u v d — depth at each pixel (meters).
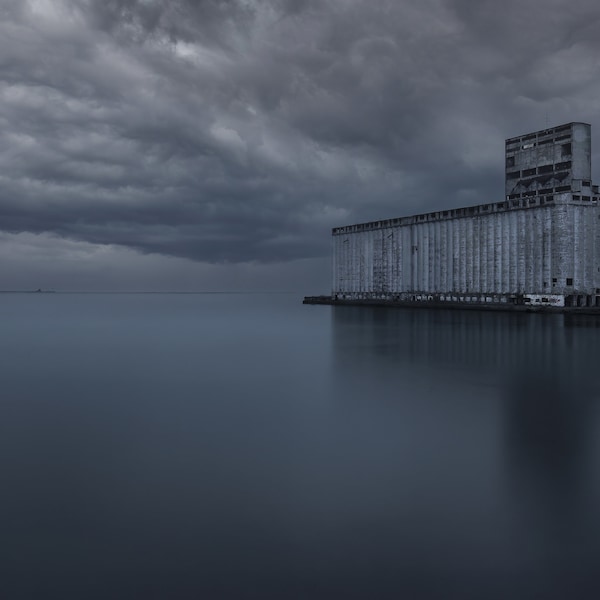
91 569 7.40
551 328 51.59
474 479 10.68
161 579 7.16
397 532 8.40
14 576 7.23
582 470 11.21
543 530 8.46
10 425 15.38
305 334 48.53
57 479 10.78
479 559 7.64
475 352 33.03
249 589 6.93
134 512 9.16
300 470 11.26
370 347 36.78
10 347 38.53
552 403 18.05
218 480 10.66
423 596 6.79
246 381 23.17
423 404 18.02
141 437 13.96
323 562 7.56
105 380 23.64
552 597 6.79
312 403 18.23
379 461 11.87
